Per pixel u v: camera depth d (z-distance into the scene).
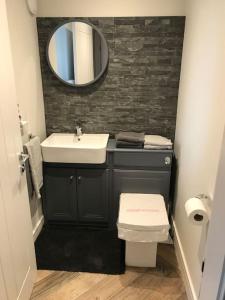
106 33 2.20
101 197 2.33
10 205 1.39
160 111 2.39
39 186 2.08
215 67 1.33
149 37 2.19
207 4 1.49
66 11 2.17
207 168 1.43
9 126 1.36
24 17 1.93
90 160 2.11
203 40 1.56
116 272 1.93
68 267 1.98
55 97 2.39
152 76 2.29
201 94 1.57
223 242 0.92
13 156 1.42
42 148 2.11
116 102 2.39
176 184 2.27
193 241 1.66
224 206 0.92
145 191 2.28
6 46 1.31
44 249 2.17
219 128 1.26
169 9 2.13
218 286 0.98
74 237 2.33
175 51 2.21
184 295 1.74
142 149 2.18
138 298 1.72
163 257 2.09
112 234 2.38
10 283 1.41
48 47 2.21
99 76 2.28
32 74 2.11
